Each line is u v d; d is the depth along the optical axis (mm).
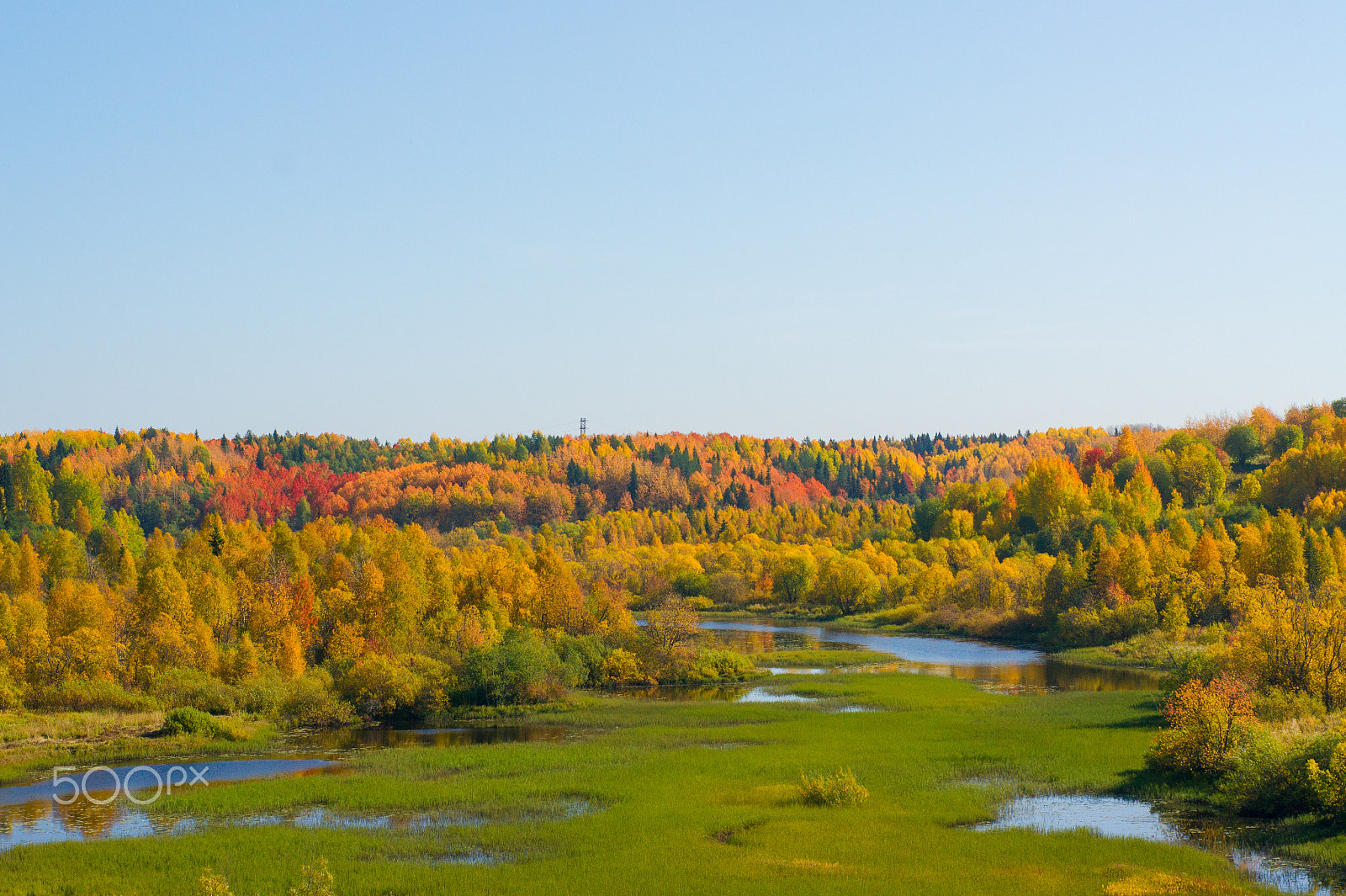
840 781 50000
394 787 52688
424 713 81500
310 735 72188
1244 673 66875
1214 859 39219
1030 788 52000
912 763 58344
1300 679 66562
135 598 98875
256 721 75000
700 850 41469
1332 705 64562
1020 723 72312
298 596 106562
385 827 45531
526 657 88375
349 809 48969
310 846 42250
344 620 105938
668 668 104000
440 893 36375
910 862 39562
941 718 75500
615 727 74562
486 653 88625
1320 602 78062
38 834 45219
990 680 103250
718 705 85188
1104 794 50688
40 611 91188
